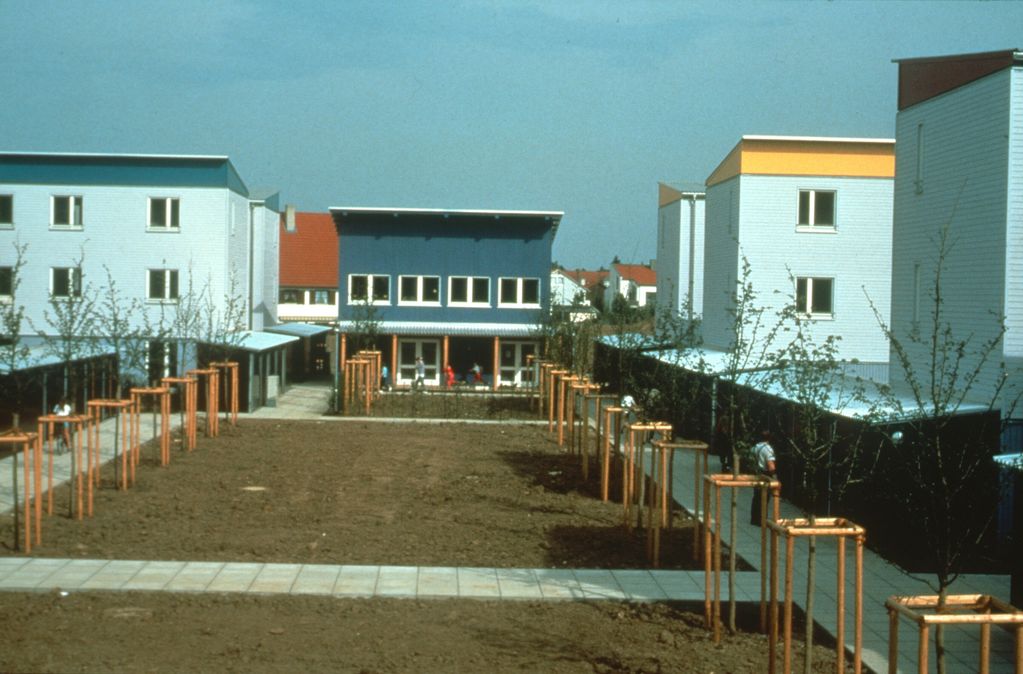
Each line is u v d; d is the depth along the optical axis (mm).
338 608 13203
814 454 17047
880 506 16734
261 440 31172
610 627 12648
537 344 49750
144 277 44406
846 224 35688
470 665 10992
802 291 35781
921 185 22516
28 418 31016
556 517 19781
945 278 21359
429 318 51844
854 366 32594
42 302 44312
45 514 18844
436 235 51781
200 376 41062
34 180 44219
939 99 21781
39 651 11086
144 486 22266
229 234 45094
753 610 13570
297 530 17953
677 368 24188
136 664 10750
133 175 44344
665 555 16625
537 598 13859
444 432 34531
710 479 12477
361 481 23656
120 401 21766
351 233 51562
